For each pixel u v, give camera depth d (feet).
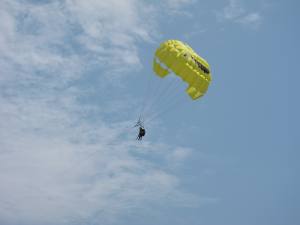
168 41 403.34
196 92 402.52
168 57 396.98
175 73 397.60
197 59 401.08
